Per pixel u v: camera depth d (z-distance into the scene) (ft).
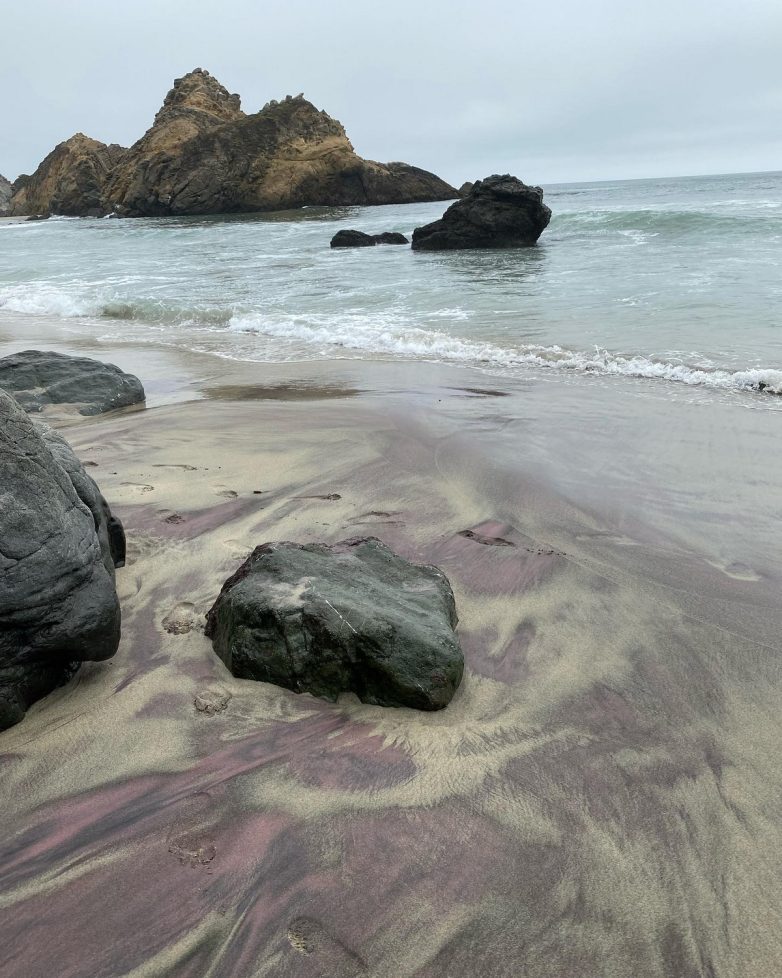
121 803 7.72
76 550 9.07
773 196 147.54
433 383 26.61
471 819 7.58
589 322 35.73
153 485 16.84
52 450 10.83
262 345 35.53
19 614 8.54
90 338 39.06
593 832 7.42
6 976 5.89
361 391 25.88
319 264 74.18
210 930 6.31
